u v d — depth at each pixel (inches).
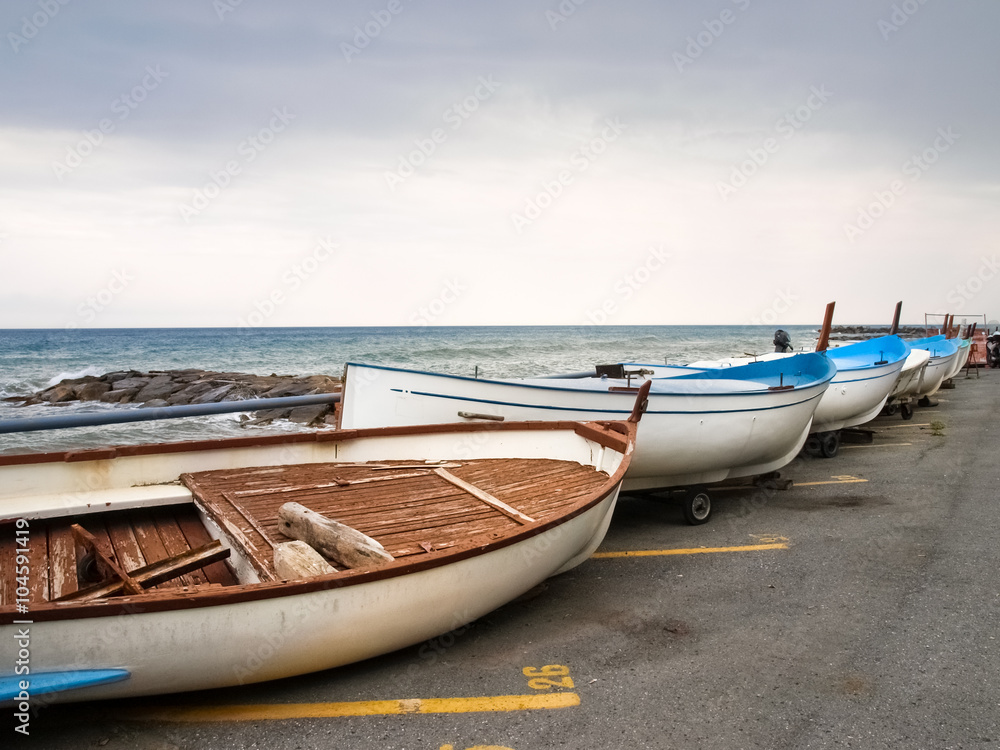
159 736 125.0
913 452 433.4
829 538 251.3
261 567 143.3
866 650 160.2
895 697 139.2
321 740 124.1
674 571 217.9
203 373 1190.3
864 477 360.2
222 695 140.0
